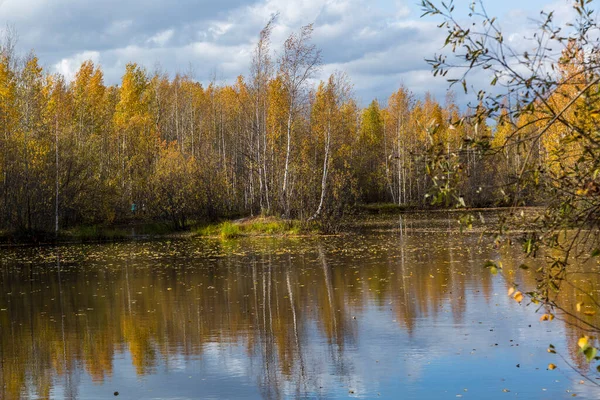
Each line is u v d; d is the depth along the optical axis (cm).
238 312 1345
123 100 5934
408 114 6241
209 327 1217
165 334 1176
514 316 1184
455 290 1478
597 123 486
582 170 493
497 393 795
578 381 825
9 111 3856
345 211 3503
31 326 1288
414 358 955
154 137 5306
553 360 914
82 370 967
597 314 1145
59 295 1661
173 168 4188
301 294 1529
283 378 891
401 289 1529
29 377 941
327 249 2561
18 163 3462
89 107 5531
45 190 3562
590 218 483
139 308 1438
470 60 477
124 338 1156
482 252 2238
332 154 4181
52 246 3092
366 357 974
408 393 809
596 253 491
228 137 5919
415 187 5969
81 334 1200
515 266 1811
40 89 4709
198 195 3919
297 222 3425
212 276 1908
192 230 3706
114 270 2136
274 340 1101
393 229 3472
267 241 3048
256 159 4184
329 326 1184
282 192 3662
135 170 4878
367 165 6425
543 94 480
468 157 489
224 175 4506
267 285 1691
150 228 3903
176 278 1894
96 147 4672
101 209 4050
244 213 4162
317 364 952
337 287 1606
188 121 6562
